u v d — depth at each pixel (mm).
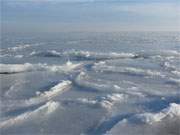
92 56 46125
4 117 18688
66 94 24469
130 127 17188
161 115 18672
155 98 22844
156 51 51656
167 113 19000
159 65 38031
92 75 31641
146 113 19172
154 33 103625
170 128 17094
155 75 31344
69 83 27953
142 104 21484
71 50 52781
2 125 17547
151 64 38875
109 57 45625
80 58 45406
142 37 87250
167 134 16359
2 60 41594
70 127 17531
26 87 26375
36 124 17891
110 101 22000
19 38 79812
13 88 25938
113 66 36594
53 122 18125
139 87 26219
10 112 19609
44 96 23453
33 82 28344
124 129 16891
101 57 45438
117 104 21500
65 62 40375
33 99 22594
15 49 56062
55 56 47062
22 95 23734
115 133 16391
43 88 25938
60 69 35000
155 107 20844
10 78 30281
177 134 16500
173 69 34875
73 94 24453
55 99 22734
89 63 40312
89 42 73500
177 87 26281
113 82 28156
